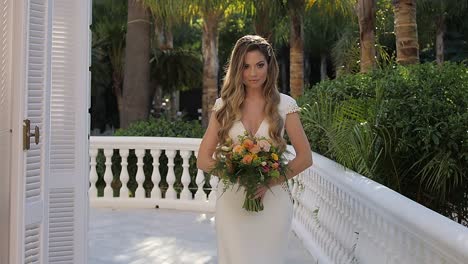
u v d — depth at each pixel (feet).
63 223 14.28
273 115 10.96
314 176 18.71
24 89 9.89
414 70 17.85
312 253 18.69
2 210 10.14
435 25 69.31
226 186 10.78
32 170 10.46
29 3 10.14
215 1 40.22
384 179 16.43
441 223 8.39
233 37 85.25
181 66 67.46
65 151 14.29
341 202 15.16
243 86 11.09
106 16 66.13
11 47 10.07
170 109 75.56
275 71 11.17
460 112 16.01
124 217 25.20
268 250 11.07
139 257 19.06
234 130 11.05
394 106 16.08
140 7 44.39
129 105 44.65
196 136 33.17
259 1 41.24
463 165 15.94
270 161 10.58
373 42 28.60
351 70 26.63
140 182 27.40
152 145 27.22
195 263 18.39
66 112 14.33
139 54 44.55
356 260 13.74
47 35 10.72
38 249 10.70
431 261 8.88
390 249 11.07
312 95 22.65
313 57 93.71
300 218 21.36
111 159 30.07
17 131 9.86
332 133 16.31
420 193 16.66
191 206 26.86
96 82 72.95
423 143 15.99
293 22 42.68
